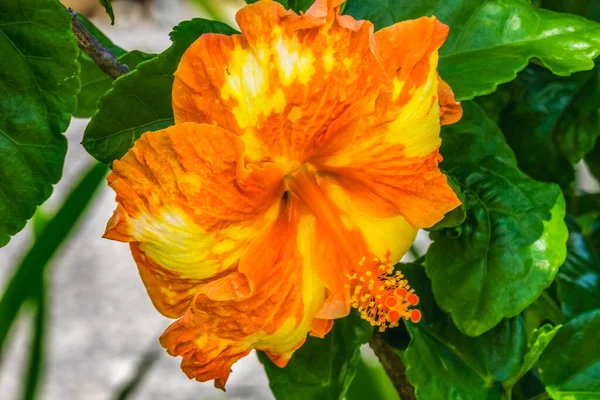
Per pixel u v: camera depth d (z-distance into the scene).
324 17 0.55
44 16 0.57
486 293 0.64
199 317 0.58
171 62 0.60
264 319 0.59
